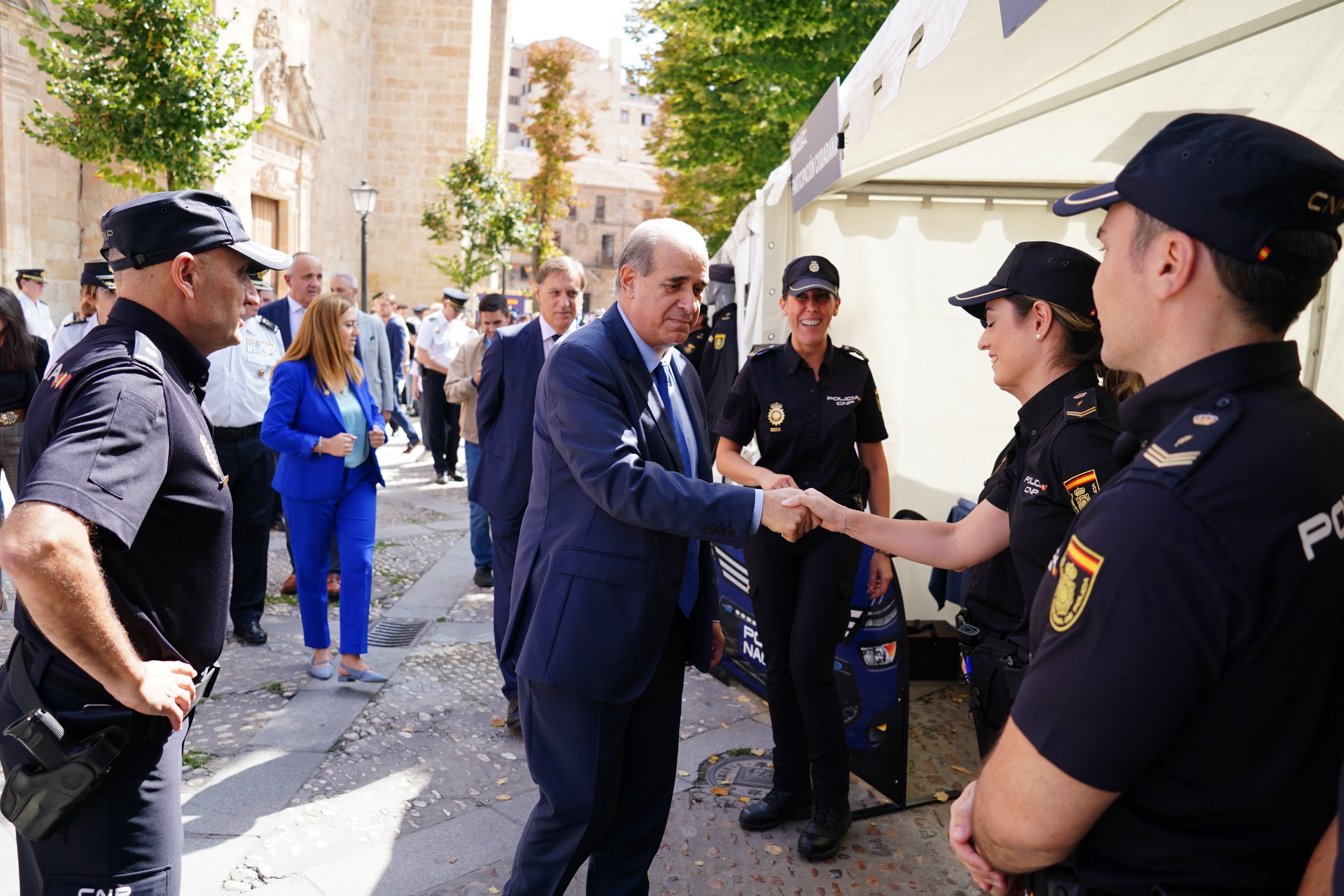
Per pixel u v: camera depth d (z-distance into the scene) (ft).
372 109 83.61
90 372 5.36
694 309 7.61
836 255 14.44
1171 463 3.39
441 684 14.58
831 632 9.95
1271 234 3.35
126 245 5.82
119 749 5.33
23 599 4.84
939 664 14.78
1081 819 3.50
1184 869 3.48
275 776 11.24
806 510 7.20
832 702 9.92
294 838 9.94
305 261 20.33
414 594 19.53
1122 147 11.97
